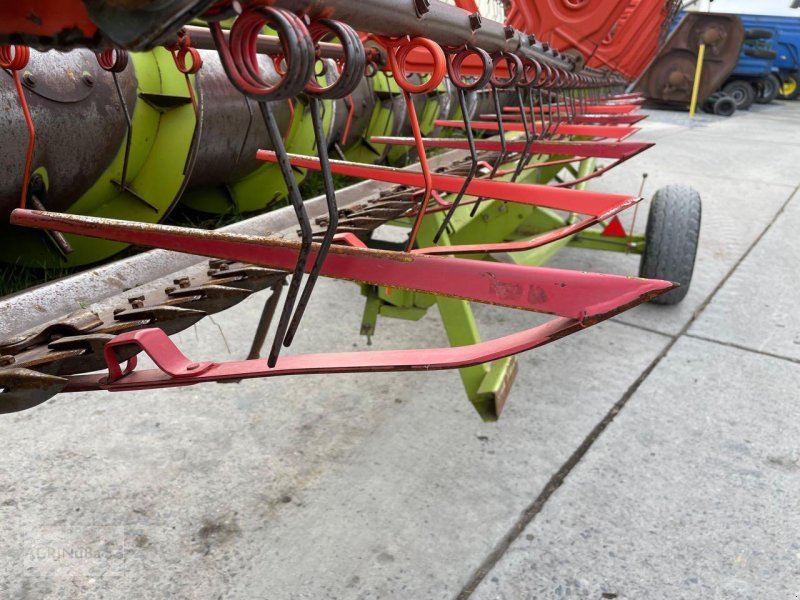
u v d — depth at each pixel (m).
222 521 1.77
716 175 6.74
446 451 2.11
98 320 1.11
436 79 0.84
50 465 1.98
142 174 2.41
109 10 0.46
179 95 2.31
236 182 3.35
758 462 2.07
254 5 0.52
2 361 0.93
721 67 12.36
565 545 1.70
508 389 1.78
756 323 3.19
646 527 1.77
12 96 1.71
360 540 1.71
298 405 2.36
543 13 3.38
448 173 2.20
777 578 1.59
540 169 3.53
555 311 0.85
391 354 0.95
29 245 2.27
